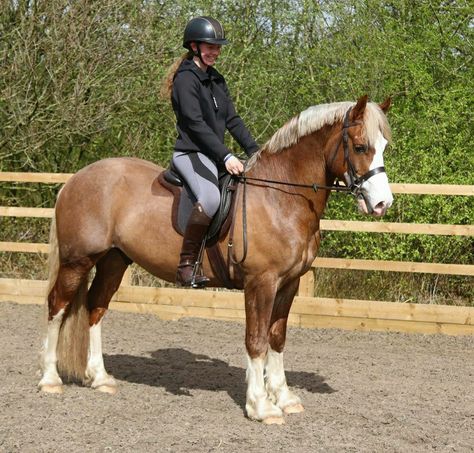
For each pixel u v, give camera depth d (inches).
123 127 445.4
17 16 398.6
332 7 424.2
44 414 185.0
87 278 208.8
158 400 202.8
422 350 285.9
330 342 297.4
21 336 287.0
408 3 431.5
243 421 185.5
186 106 184.9
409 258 364.5
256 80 441.4
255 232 183.3
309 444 168.9
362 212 178.7
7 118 405.1
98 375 211.8
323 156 184.4
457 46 415.5
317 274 366.9
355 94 414.3
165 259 195.5
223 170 191.5
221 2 451.8
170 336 299.4
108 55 405.1
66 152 443.8
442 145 383.6
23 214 348.2
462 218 354.9
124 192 201.2
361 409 199.5
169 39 425.7
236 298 329.1
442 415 197.2
